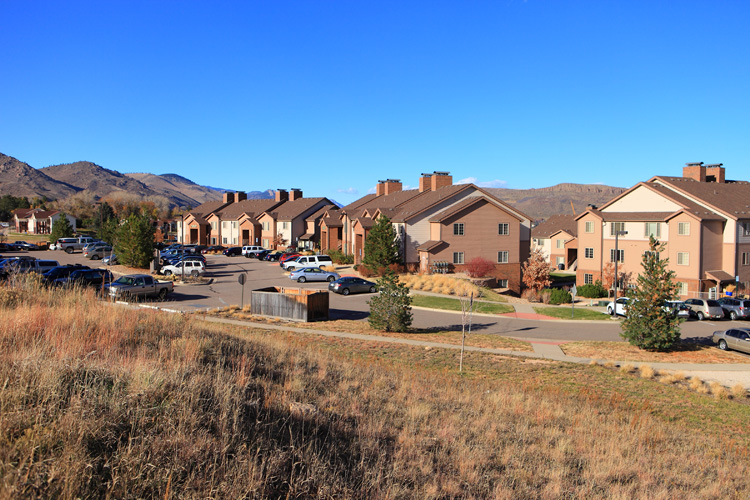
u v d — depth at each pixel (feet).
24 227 382.63
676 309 82.79
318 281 146.92
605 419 43.86
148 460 17.66
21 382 20.35
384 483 21.88
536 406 43.65
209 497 16.62
